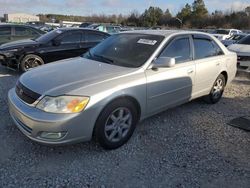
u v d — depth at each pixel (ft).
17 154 11.37
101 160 11.25
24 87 11.56
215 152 12.28
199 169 10.94
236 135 14.08
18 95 11.88
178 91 14.62
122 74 12.12
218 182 10.21
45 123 10.28
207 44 17.13
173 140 13.21
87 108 10.64
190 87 15.49
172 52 14.39
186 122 15.38
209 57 17.02
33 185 9.61
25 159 11.06
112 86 11.36
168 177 10.37
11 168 10.46
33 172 10.30
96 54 14.97
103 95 11.00
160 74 13.30
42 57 25.93
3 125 13.80
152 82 12.88
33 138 10.73
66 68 12.91
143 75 12.60
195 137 13.64
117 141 12.07
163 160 11.46
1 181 9.71
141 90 12.41
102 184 9.84
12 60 25.29
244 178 10.50
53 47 26.32
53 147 11.93
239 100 19.99
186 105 18.12
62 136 10.53
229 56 18.72
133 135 13.44
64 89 10.69
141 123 14.87
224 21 204.33
